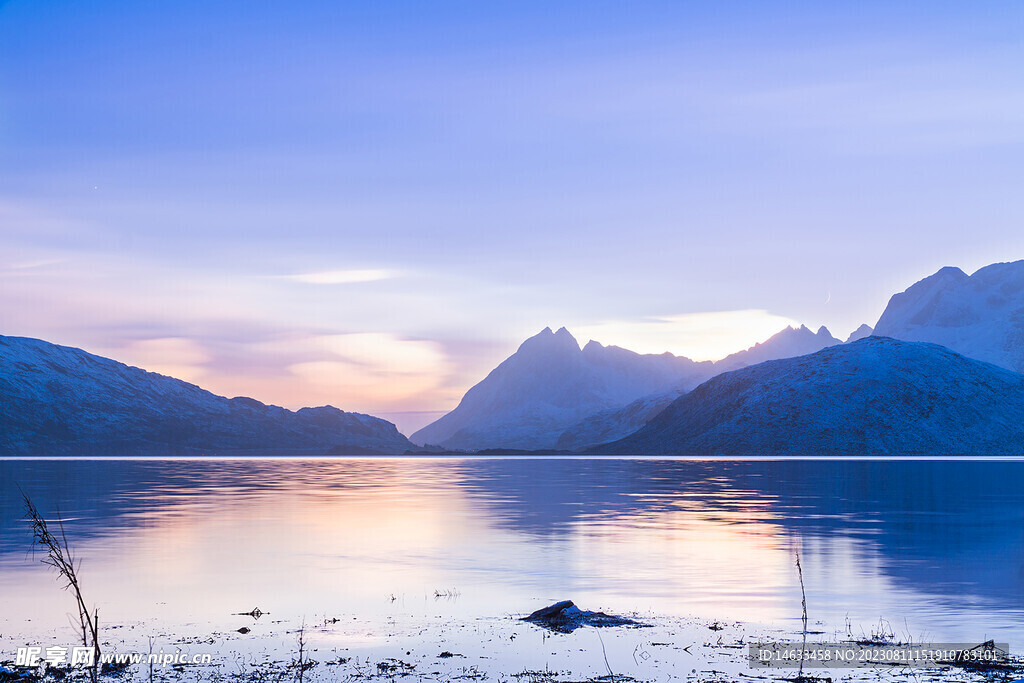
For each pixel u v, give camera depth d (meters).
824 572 35.97
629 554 41.44
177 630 25.75
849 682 20.17
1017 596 30.70
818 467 150.00
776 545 44.41
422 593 31.64
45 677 20.84
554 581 34.09
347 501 76.25
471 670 21.25
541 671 21.16
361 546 44.66
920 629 25.58
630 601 30.00
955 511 63.41
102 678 20.62
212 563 38.84
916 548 42.97
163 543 45.66
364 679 20.52
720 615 27.62
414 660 22.23
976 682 20.19
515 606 29.33
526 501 75.75
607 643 23.91
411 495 84.50
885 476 116.06
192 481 111.62
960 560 39.03
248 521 57.66
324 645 23.88
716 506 68.69
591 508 67.56
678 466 160.75
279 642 24.19
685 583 33.53
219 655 22.75
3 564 38.31
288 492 89.31
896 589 32.09
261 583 33.84
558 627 25.98
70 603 29.86
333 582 34.03
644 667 21.48
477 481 113.06
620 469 150.38
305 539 47.72
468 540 47.16
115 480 112.69
